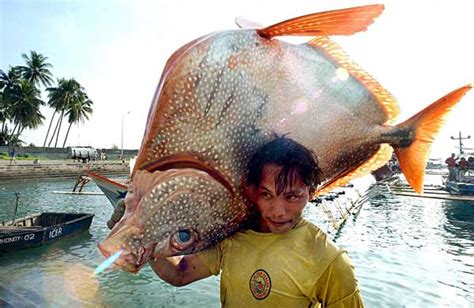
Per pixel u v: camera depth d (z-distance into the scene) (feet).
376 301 29.86
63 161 163.94
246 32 5.63
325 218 62.28
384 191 98.58
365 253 43.37
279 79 5.69
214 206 5.38
